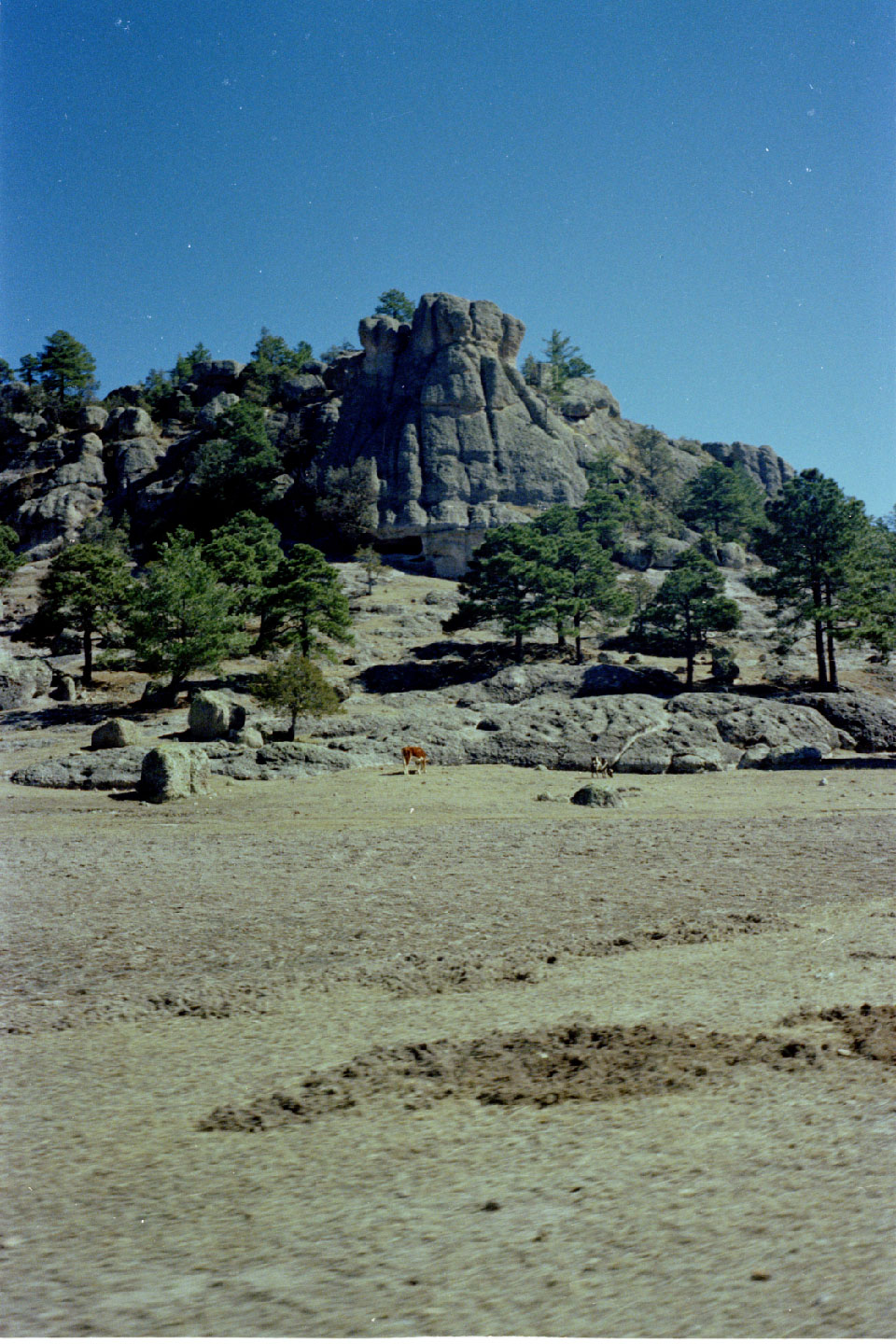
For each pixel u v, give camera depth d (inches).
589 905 562.3
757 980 394.3
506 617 2878.9
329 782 1405.0
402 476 4918.8
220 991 399.5
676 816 1034.1
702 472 5526.6
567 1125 256.7
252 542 3511.3
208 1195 221.6
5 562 3796.8
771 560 2770.7
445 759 1630.2
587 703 1867.6
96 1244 199.0
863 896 570.6
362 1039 335.3
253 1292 178.9
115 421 5984.3
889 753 1892.2
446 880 655.8
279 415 5920.3
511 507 4726.9
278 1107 274.8
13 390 6161.4
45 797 1264.8
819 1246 188.7
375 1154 242.2
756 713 1854.1
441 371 5265.8
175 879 674.2
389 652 2923.2
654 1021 344.2
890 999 360.8
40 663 2309.3
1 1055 324.5
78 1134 257.9
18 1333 164.6
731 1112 260.5
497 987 397.4
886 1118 249.8
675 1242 193.3
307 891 623.2
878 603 1964.8
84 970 437.1
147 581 2423.7
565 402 6205.7
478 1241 197.0
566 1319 165.9
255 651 2388.0
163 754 1253.7
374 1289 177.8
